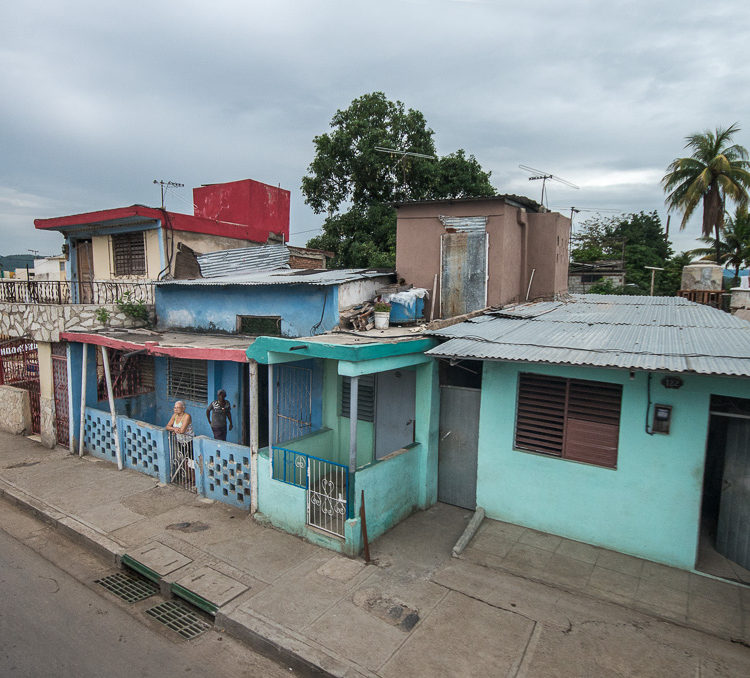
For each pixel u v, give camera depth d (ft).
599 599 17.83
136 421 30.58
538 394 22.34
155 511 25.39
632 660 15.01
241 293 34.19
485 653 15.37
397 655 15.30
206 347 26.09
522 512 22.95
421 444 25.08
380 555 20.97
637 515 20.20
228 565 20.33
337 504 21.88
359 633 16.25
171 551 21.42
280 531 23.25
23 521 25.35
